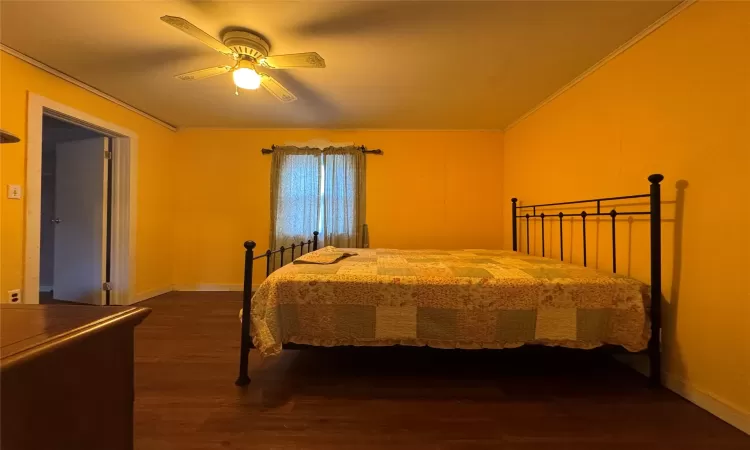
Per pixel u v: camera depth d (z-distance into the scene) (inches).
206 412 60.2
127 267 132.6
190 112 137.4
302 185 156.9
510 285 69.2
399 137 159.6
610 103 88.5
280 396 65.9
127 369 28.1
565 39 79.8
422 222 159.9
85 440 23.9
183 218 160.7
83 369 23.7
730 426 56.5
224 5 68.0
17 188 88.4
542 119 124.6
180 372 75.9
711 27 61.0
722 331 58.7
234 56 79.9
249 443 52.0
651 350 69.1
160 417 58.5
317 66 81.3
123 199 132.5
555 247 116.0
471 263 86.8
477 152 159.8
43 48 85.7
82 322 24.9
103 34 79.3
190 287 160.4
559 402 64.4
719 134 59.6
